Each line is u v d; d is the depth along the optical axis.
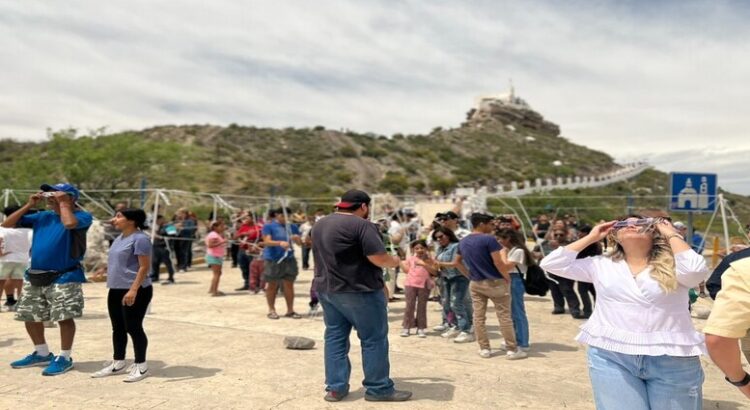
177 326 8.25
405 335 7.69
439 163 93.56
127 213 5.51
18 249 9.09
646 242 3.00
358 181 76.44
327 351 4.93
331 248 4.67
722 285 2.38
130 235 5.55
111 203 23.38
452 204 23.95
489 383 5.47
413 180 78.94
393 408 4.73
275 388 5.25
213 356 6.45
